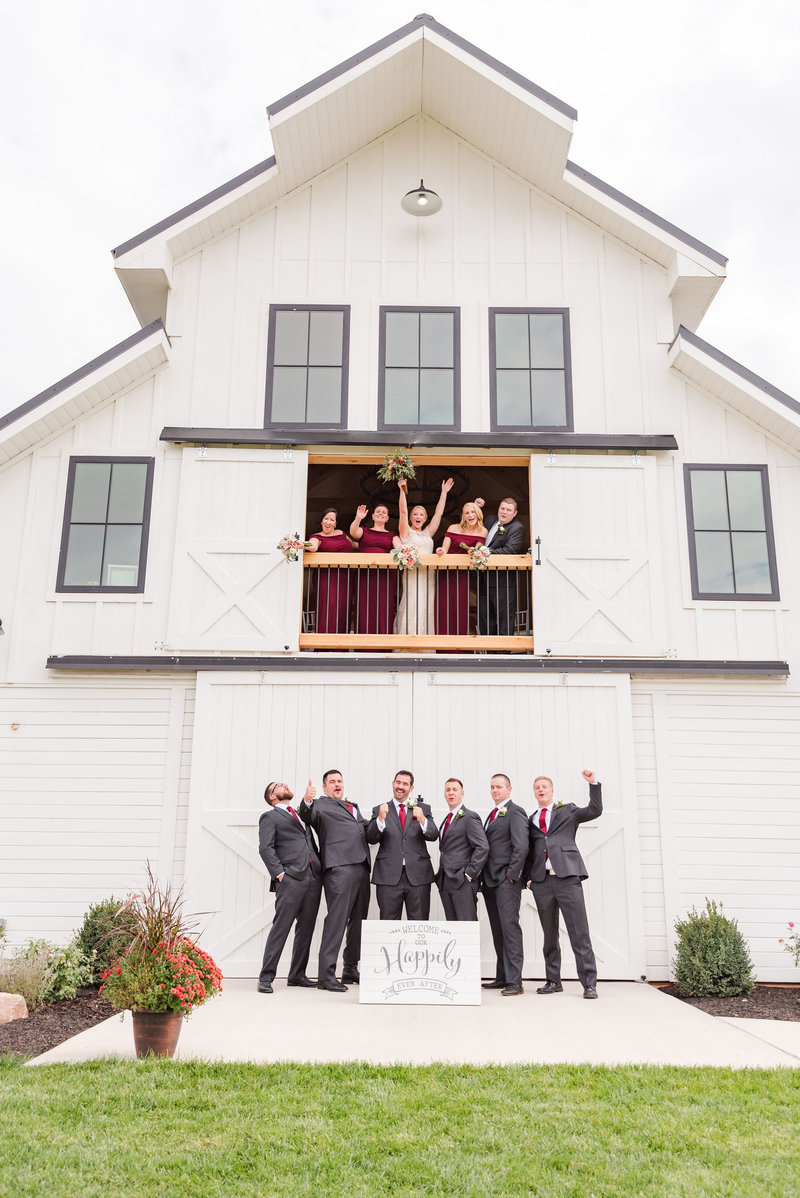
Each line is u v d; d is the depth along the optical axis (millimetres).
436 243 11500
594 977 8531
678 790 10102
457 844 8883
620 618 10406
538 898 8758
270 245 11445
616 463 10844
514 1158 4531
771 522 10734
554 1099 5293
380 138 11789
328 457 11031
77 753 10078
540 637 10359
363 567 10945
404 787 9039
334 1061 5992
